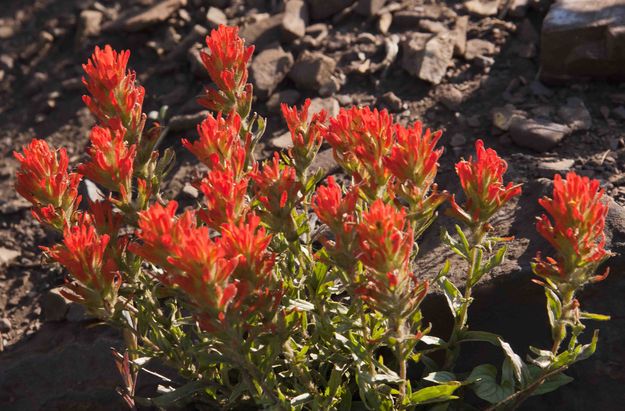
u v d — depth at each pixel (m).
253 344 1.04
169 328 1.08
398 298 0.98
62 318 1.24
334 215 0.98
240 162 1.02
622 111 1.28
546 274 1.00
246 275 0.98
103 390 1.17
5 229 1.34
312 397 1.05
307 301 1.08
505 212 1.17
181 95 1.42
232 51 1.07
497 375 1.09
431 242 1.18
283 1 1.48
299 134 1.04
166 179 1.33
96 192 1.31
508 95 1.32
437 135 1.00
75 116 1.44
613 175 1.21
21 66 1.50
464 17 1.40
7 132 1.44
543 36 1.31
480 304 1.11
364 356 1.03
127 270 1.04
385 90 1.36
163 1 1.51
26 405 1.18
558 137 1.25
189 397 1.11
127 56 1.06
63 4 1.60
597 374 1.08
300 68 1.38
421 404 1.08
